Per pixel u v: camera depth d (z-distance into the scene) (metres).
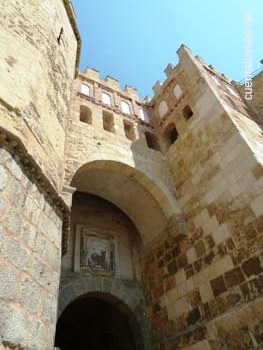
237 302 7.29
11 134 4.75
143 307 10.73
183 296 9.07
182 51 14.53
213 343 7.55
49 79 7.38
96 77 14.73
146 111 14.98
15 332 3.52
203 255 8.82
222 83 14.00
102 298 10.80
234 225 8.19
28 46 6.82
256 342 6.55
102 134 11.47
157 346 9.45
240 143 9.07
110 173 10.88
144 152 12.14
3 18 6.54
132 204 11.77
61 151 7.24
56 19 9.27
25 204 4.73
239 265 7.60
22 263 4.16
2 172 4.39
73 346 14.33
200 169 10.34
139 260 11.98
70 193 7.07
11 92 5.45
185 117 12.61
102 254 11.60
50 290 4.74
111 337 11.73
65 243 6.66
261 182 7.89
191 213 9.96
